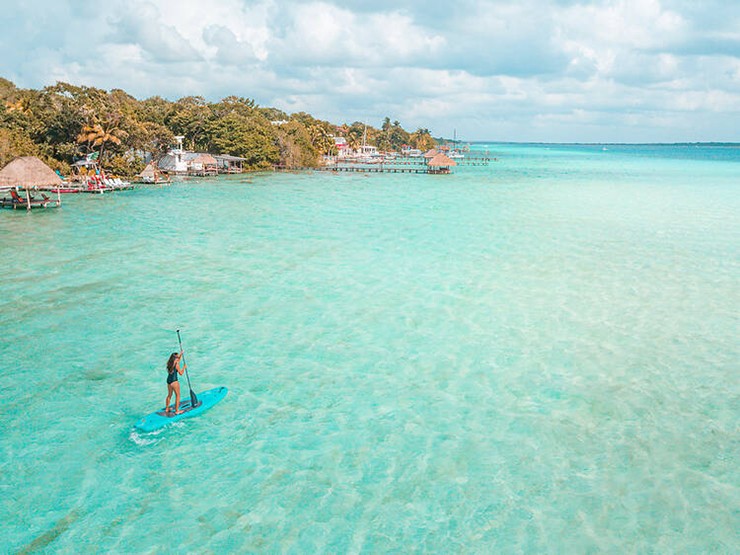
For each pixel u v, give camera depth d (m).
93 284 27.25
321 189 77.06
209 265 31.27
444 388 17.16
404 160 181.12
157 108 122.94
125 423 15.00
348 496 12.14
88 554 10.38
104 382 17.28
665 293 26.58
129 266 30.80
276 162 118.25
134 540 10.77
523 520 11.41
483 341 20.77
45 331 21.20
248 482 12.60
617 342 20.70
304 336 21.12
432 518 11.46
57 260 31.89
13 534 10.85
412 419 15.37
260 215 50.16
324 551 10.55
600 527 11.20
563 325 22.39
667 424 15.11
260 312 23.64
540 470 13.09
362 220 47.84
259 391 16.86
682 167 155.38
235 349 19.88
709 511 11.66
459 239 39.41
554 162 190.50
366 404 16.16
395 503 11.91
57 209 52.25
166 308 23.98
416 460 13.47
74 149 72.81
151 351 19.59
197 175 93.12
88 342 20.27
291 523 11.30
